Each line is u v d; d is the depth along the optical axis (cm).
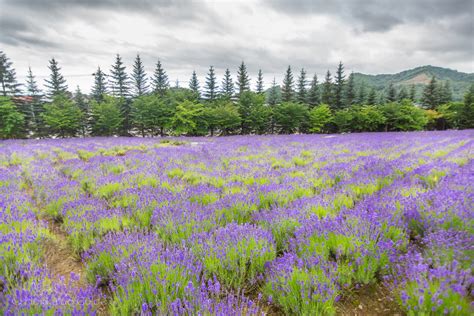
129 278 245
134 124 4091
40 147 1603
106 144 1838
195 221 390
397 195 468
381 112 4241
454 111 4828
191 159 1063
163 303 216
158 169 846
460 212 358
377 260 269
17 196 542
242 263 282
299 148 1395
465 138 1766
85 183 695
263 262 291
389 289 247
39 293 224
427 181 585
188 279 254
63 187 616
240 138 2423
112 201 539
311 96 5194
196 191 565
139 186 637
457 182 523
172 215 413
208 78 4878
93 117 3834
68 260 339
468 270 227
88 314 206
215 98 4719
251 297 261
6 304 203
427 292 209
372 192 523
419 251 312
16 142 2069
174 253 292
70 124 3566
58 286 235
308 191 555
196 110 3547
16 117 3288
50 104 3803
